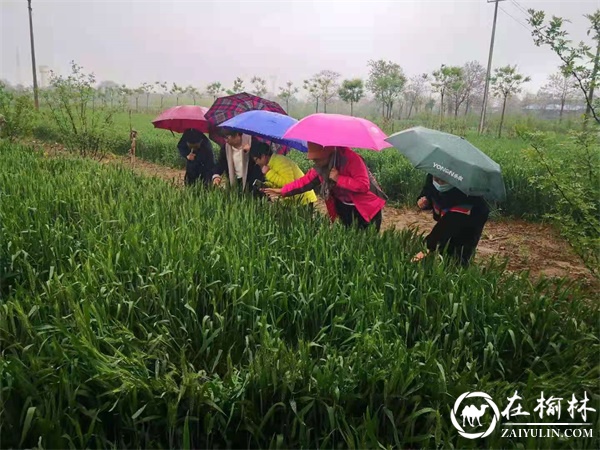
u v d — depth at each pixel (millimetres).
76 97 12617
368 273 3861
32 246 4223
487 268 4387
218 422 2664
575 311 3764
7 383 2584
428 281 3904
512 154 12992
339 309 3539
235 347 3289
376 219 5227
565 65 4664
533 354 3463
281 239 4543
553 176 4855
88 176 6785
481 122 25938
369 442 2535
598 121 4727
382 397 2803
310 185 5352
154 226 4461
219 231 4535
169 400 2625
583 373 3197
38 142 16719
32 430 2475
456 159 4051
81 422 2641
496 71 22406
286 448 2564
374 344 2984
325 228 4824
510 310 3633
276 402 2758
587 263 4996
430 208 4941
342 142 4559
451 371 2969
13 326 3037
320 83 32719
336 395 2672
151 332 3199
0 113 12891
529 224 9305
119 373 2623
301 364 2811
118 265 3840
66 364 2732
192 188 6488
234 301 3381
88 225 4723
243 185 6324
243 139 6141
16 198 5293
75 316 2928
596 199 4883
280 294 3502
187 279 3559
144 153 16328
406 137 4430
